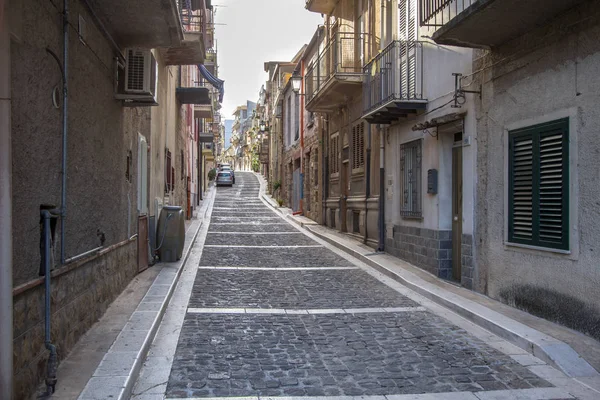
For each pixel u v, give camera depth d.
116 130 7.19
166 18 6.43
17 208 3.82
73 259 5.11
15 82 3.78
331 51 17.34
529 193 7.06
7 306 3.48
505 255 7.64
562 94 6.41
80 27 5.39
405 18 11.57
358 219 16.22
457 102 8.65
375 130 14.06
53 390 4.14
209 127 40.44
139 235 9.45
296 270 11.28
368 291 9.19
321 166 21.02
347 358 5.57
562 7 6.21
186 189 22.36
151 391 4.57
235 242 15.87
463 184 8.81
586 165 6.02
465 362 5.48
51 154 4.53
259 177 63.50
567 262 6.33
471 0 7.64
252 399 4.45
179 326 6.67
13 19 3.65
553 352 5.49
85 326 5.73
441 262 9.95
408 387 4.78
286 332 6.53
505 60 7.56
